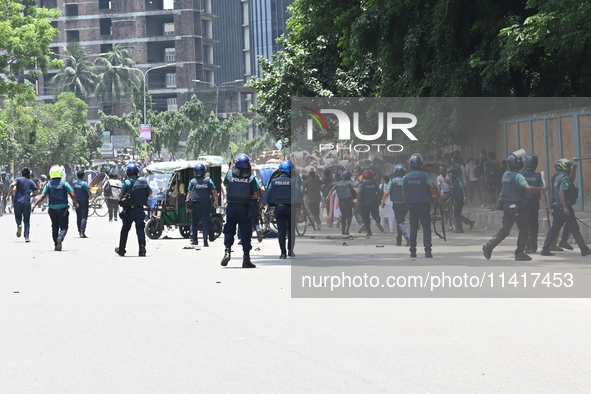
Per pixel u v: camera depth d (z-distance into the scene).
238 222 18.73
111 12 163.12
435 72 29.62
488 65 26.67
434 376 8.07
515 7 28.34
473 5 28.56
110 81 136.12
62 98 108.06
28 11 59.44
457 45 29.39
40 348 9.62
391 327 10.77
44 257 21.98
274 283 15.59
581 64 29.00
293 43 43.56
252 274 17.20
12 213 53.81
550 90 29.50
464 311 12.03
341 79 41.06
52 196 24.17
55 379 8.10
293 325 10.99
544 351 9.23
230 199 18.59
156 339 10.12
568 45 23.08
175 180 28.78
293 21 35.41
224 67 189.50
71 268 18.91
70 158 94.44
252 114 176.00
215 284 15.55
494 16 27.98
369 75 40.75
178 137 114.31
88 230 34.75
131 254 22.80
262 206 24.42
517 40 24.00
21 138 88.62
